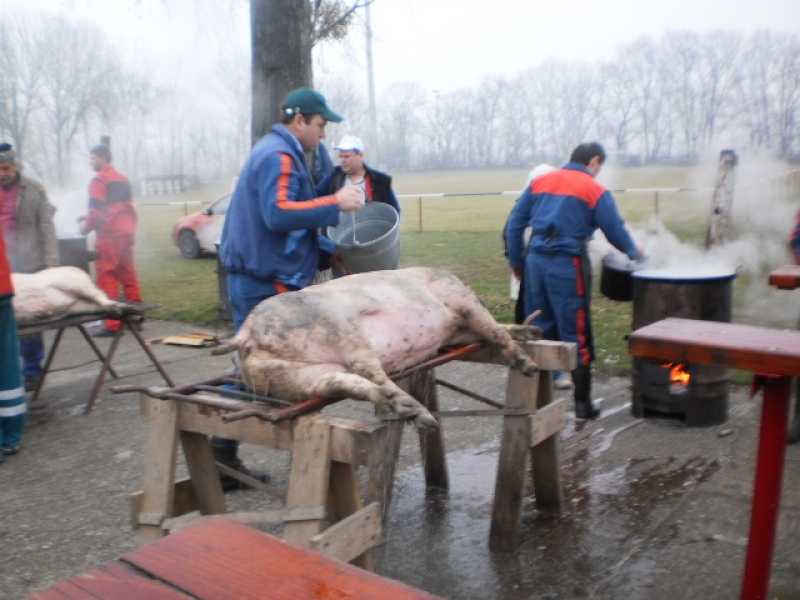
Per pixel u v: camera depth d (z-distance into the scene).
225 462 3.92
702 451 4.31
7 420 4.56
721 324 2.62
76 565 3.27
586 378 4.89
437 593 2.96
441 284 3.38
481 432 4.85
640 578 3.01
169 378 5.67
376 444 2.39
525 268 5.05
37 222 5.84
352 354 2.78
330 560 1.25
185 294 10.14
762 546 2.47
